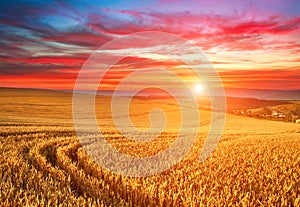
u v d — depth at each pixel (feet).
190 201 22.47
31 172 28.04
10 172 27.45
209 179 28.60
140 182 27.27
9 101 194.39
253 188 26.35
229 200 22.34
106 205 21.61
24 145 50.34
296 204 22.65
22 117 129.39
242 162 39.93
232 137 87.56
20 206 19.04
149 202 24.41
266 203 22.52
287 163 39.78
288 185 27.78
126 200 26.23
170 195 24.21
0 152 40.65
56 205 18.97
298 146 64.54
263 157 44.55
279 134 114.21
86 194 25.71
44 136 67.51
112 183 28.66
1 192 21.03
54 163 38.83
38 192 21.86
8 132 71.31
